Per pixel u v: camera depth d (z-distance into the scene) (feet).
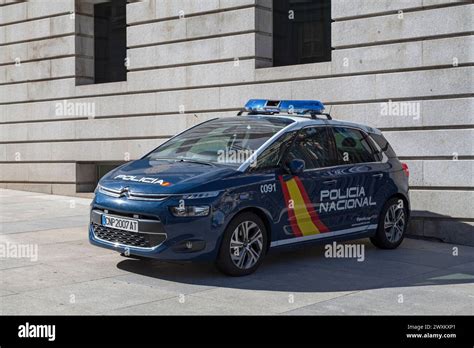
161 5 47.39
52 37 54.19
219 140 29.17
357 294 24.22
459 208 35.60
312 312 21.74
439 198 36.19
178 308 21.88
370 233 31.78
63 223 39.01
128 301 22.61
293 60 43.83
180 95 46.70
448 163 35.81
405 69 36.94
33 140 55.67
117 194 26.03
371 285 25.66
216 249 25.34
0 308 21.62
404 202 33.55
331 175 29.43
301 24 43.47
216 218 25.18
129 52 49.44
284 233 27.50
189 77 46.11
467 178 35.24
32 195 53.62
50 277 25.81
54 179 54.29
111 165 52.60
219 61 44.57
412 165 36.94
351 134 31.42
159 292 23.82
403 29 36.83
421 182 36.65
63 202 49.26
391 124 37.45
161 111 47.78
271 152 27.66
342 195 29.94
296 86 41.01
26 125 56.08
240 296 23.50
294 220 27.86
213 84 44.88
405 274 27.76
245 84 43.37
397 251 32.91
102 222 26.53
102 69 53.78
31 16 55.31
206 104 45.34
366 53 38.24
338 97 39.37
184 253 24.79
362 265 29.27
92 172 53.52
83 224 38.70
